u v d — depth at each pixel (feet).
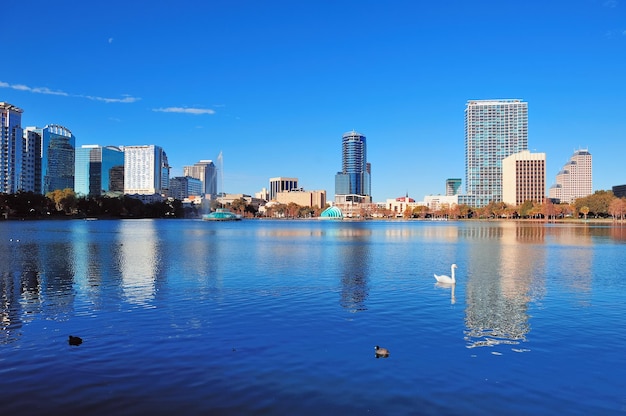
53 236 370.53
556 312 104.78
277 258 217.56
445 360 71.82
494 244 326.24
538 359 72.64
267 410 54.95
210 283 142.00
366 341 81.51
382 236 440.86
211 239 368.07
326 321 95.25
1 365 68.85
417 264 197.36
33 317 97.76
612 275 164.66
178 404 56.34
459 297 121.60
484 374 66.23
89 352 74.74
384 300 116.98
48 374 65.36
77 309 105.29
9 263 190.08
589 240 369.71
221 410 54.90
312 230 593.01
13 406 55.83
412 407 55.93
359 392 59.88
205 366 68.54
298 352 75.05
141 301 114.32
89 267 178.29
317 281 147.23
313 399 57.82
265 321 95.04
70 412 54.34
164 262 196.85
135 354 73.82
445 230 588.91
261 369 67.46
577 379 64.80
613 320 97.30
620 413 55.11
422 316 100.22
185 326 90.79
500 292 129.39
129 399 57.62
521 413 54.85
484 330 89.20
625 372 67.56
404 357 73.00
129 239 349.41
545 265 195.72
